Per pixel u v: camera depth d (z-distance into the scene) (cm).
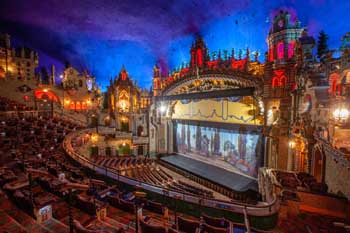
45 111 3675
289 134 2042
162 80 4188
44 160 1582
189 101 3819
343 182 1228
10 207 879
